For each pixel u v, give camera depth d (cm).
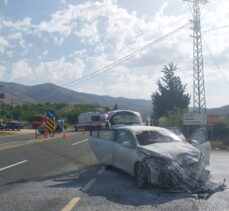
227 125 3238
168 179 1105
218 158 1930
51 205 934
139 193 1075
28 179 1283
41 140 2989
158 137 1299
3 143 2678
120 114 2502
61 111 9394
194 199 1002
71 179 1288
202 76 4184
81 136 3647
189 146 1223
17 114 9506
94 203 955
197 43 4206
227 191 1099
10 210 888
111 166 1486
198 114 2959
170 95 7112
